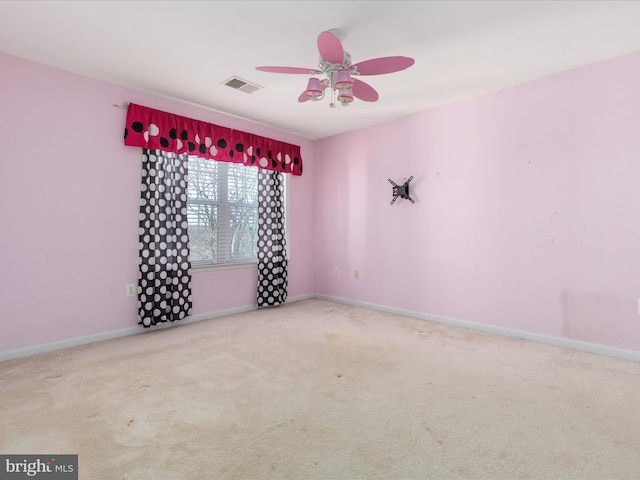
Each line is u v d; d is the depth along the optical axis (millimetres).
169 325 3516
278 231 4453
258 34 2328
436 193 3721
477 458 1489
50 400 1970
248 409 1893
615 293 2693
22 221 2658
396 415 1836
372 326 3537
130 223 3213
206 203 3863
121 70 2855
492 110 3307
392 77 2979
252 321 3719
